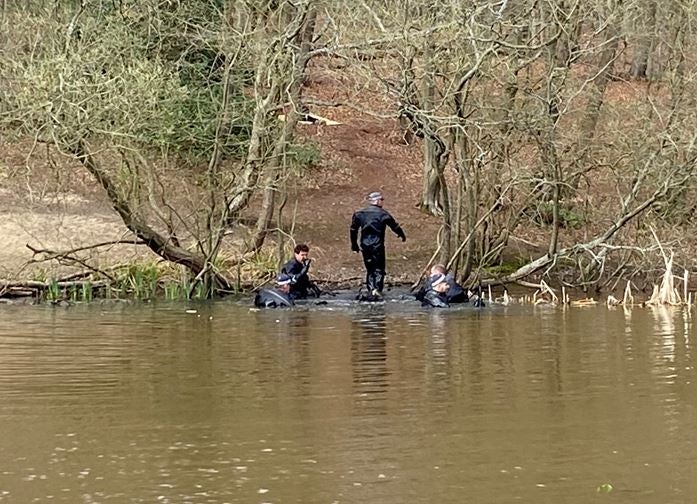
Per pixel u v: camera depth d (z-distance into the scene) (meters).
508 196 20.05
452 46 16.98
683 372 9.70
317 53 19.08
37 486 5.80
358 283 21.14
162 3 19.94
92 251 19.94
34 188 22.25
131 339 12.64
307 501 5.50
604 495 5.61
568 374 9.62
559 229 21.30
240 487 5.76
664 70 21.03
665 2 20.39
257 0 18.31
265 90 19.92
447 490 5.70
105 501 5.50
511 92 18.12
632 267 21.62
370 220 19.09
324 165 30.56
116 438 6.99
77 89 16.47
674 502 5.48
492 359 10.70
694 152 18.44
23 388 8.99
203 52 21.36
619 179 19.75
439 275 17.69
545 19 18.16
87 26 17.72
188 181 20.66
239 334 13.25
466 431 7.15
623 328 13.72
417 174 31.25
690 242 21.78
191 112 20.72
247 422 7.48
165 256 18.89
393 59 17.42
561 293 19.84
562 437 6.96
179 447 6.71
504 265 21.70
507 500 5.52
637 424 7.36
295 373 9.79
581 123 20.08
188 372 9.87
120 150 17.59
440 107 17.53
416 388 8.90
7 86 17.61
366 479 5.91
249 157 19.11
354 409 7.95
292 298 18.12
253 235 20.72
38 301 18.11
